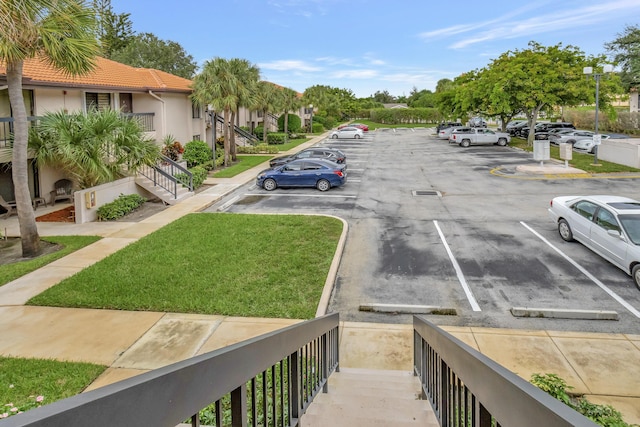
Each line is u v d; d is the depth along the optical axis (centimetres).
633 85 4562
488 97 3919
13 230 1508
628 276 1056
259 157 3469
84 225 1548
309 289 990
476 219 1602
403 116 8206
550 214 1411
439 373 419
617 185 2170
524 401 160
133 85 2409
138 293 960
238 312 886
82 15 1155
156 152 1839
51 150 1614
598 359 729
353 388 575
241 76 3042
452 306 930
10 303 923
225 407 498
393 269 1138
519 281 1045
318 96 7150
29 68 1803
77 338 787
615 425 484
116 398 135
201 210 1783
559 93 3519
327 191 2162
